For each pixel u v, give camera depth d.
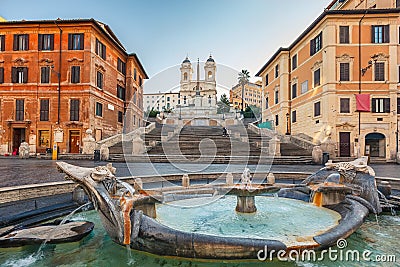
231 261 4.91
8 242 5.54
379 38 29.72
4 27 31.64
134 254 5.38
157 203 7.82
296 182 13.35
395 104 29.20
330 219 7.35
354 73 29.77
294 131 38.22
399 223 7.61
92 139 26.23
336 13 29.61
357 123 29.28
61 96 31.17
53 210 7.98
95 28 31.94
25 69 31.70
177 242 5.02
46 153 28.72
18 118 31.53
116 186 6.27
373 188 8.66
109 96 36.06
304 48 35.66
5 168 16.31
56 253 5.50
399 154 25.17
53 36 31.59
